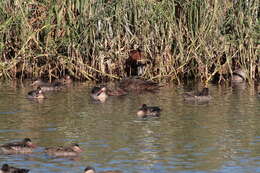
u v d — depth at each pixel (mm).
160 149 46094
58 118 56500
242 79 79188
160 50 78125
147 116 57500
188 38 78875
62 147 45250
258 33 77375
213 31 77812
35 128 52562
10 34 81312
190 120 55656
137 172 40875
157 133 50812
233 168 41688
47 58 79688
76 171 41000
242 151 45531
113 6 78062
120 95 69625
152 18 77312
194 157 44188
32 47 81250
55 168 41625
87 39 79062
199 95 66000
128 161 43219
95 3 77875
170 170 41312
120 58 79188
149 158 43906
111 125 53719
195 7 77625
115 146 46906
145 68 79625
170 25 77250
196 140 48688
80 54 78875
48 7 78812
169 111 59844
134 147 46594
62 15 78500
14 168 40250
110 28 78750
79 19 78188
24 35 78812
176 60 78562
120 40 79625
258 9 78562
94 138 49250
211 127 52875
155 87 73938
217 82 78812
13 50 82438
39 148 46469
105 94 67562
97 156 44406
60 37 79625
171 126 53312
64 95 69125
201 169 41531
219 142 47969
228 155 44500
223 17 78125
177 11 79125
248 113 58469
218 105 62750
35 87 73750
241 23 77312
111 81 79250
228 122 54688
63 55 80375
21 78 79062
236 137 49438
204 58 78500
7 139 48938
